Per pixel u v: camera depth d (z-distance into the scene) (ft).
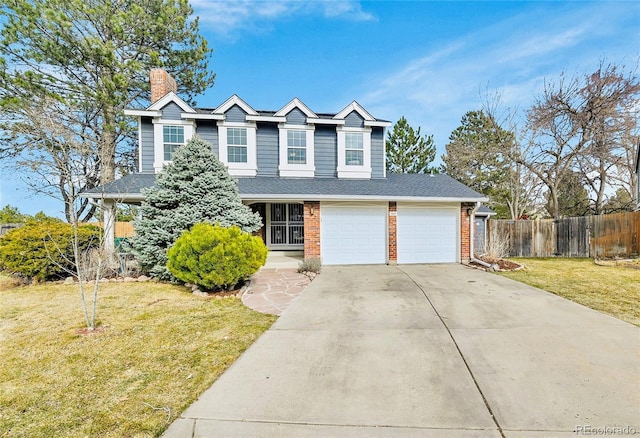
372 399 9.77
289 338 14.82
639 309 18.61
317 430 8.42
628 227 39.06
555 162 59.77
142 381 11.09
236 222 28.96
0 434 8.38
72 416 9.16
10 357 13.03
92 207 53.72
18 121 37.58
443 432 8.26
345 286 25.81
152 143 40.14
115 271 29.99
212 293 23.56
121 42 44.93
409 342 14.11
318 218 35.83
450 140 82.69
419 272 32.12
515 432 8.23
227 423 8.75
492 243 40.06
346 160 43.68
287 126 42.39
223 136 40.96
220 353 13.29
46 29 40.60
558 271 32.19
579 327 15.62
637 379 10.69
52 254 27.14
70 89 43.34
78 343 14.40
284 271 33.19
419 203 37.86
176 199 27.91
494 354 12.76
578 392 9.96
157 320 17.49
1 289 25.41
